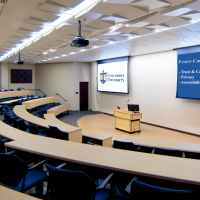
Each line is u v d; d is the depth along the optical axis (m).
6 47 8.53
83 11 4.04
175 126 7.90
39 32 5.97
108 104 11.82
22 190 2.09
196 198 2.21
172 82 7.97
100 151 2.33
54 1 3.57
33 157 3.24
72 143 2.65
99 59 11.59
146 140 3.43
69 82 13.50
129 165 1.94
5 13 4.07
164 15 4.04
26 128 5.08
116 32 5.45
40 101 11.36
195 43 6.52
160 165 1.95
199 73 6.78
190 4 3.45
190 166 1.93
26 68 15.87
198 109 7.02
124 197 2.09
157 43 6.62
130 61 9.95
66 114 12.01
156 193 1.46
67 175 1.69
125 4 3.58
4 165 2.14
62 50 8.71
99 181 2.45
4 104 10.73
